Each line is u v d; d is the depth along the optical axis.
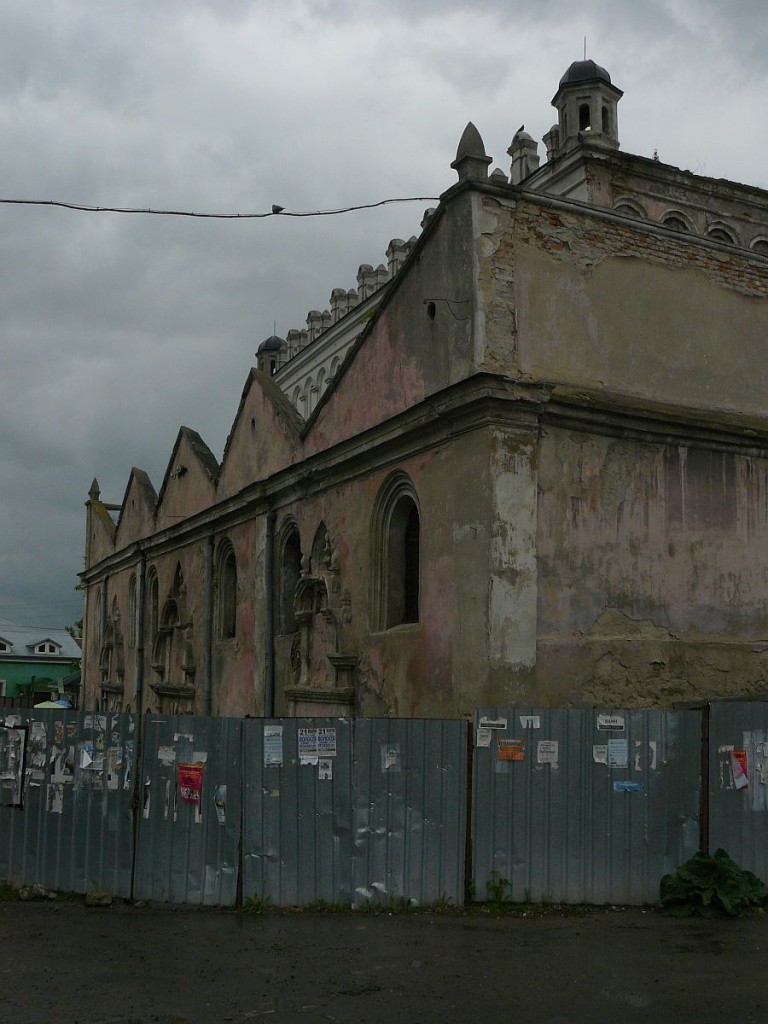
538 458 12.39
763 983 7.68
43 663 68.00
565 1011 7.00
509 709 10.44
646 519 13.24
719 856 10.49
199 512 22.11
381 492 14.71
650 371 13.62
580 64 30.42
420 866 10.22
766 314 15.03
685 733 10.73
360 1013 6.97
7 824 11.35
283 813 10.34
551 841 10.34
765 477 14.52
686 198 27.42
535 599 12.07
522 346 12.55
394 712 13.82
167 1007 7.12
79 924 9.65
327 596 16.05
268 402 19.11
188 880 10.41
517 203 12.87
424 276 13.57
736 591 13.97
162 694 24.03
